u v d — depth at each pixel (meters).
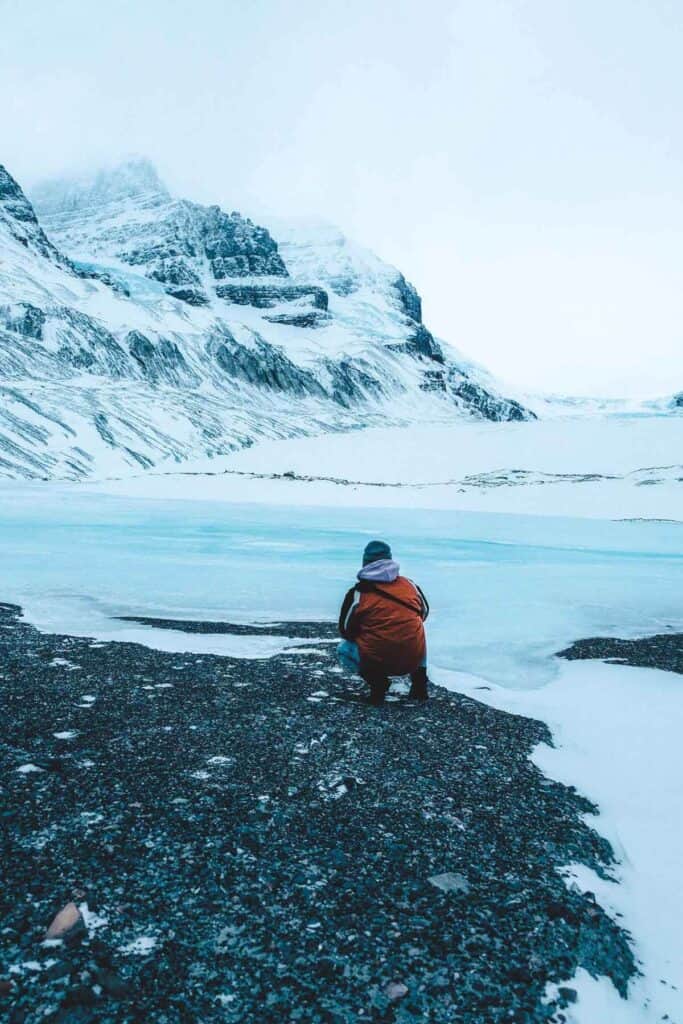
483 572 16.27
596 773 4.63
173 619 9.63
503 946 2.77
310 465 80.00
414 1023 2.33
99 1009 2.30
